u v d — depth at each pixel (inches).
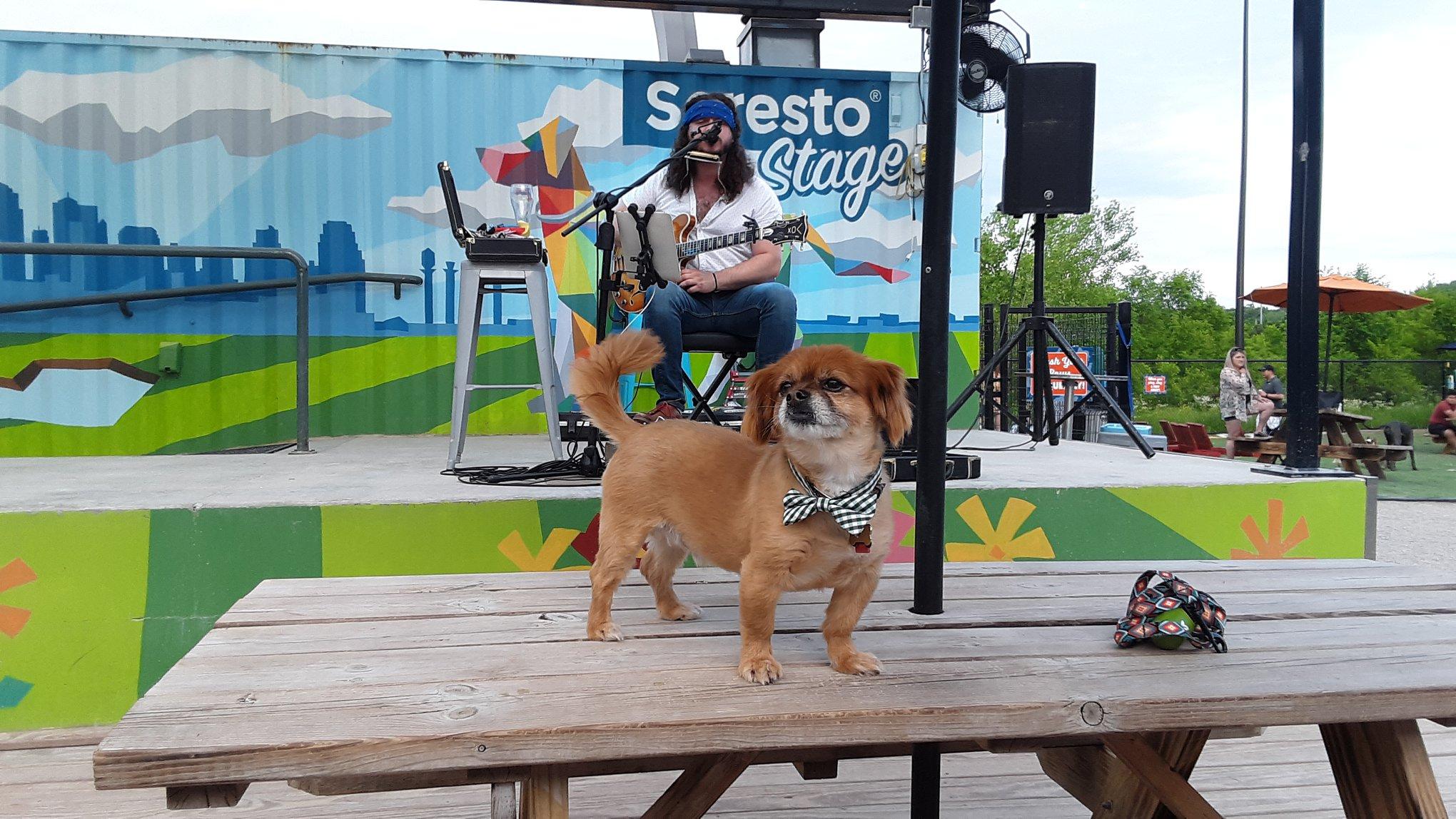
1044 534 128.0
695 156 154.3
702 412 159.0
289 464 159.8
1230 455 456.8
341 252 221.8
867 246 235.9
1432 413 587.8
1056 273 1302.9
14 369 209.5
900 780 100.8
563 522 118.1
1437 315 1123.9
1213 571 88.8
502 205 225.8
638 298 145.8
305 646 62.0
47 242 208.5
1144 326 1407.5
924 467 71.5
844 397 61.4
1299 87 143.8
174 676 55.2
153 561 110.7
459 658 59.7
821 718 50.1
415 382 225.8
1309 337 143.0
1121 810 75.8
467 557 116.3
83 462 165.6
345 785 54.6
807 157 232.8
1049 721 52.0
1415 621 70.5
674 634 67.9
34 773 99.3
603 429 75.8
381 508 114.7
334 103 219.5
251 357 219.0
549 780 52.4
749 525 63.1
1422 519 299.1
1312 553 134.5
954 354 238.1
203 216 216.2
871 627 68.0
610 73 226.5
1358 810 62.9
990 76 221.5
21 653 108.3
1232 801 94.4
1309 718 53.9
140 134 212.8
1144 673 57.5
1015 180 178.5
